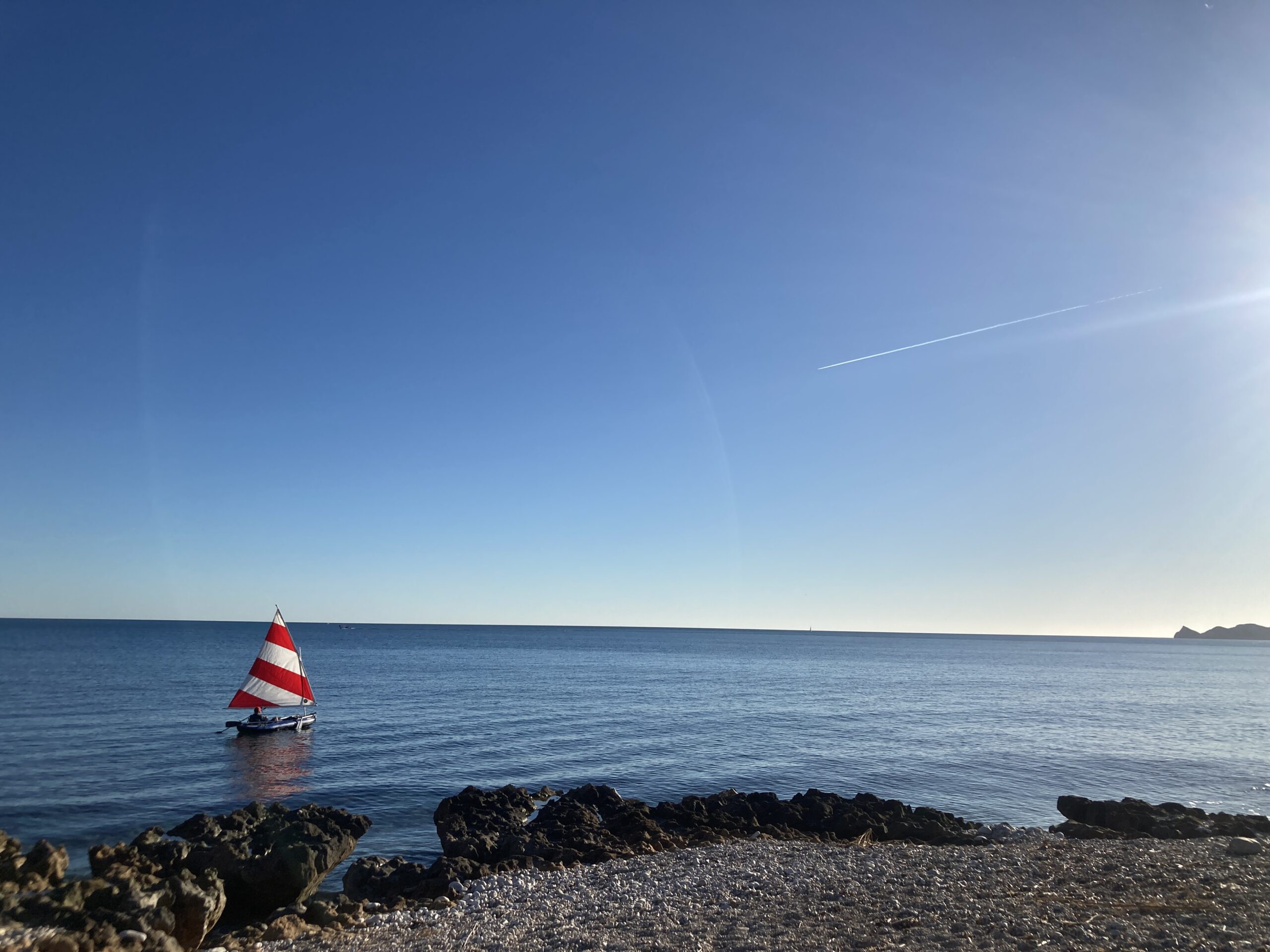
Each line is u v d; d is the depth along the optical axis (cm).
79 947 1380
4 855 1852
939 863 2002
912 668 13725
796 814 2880
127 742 4459
